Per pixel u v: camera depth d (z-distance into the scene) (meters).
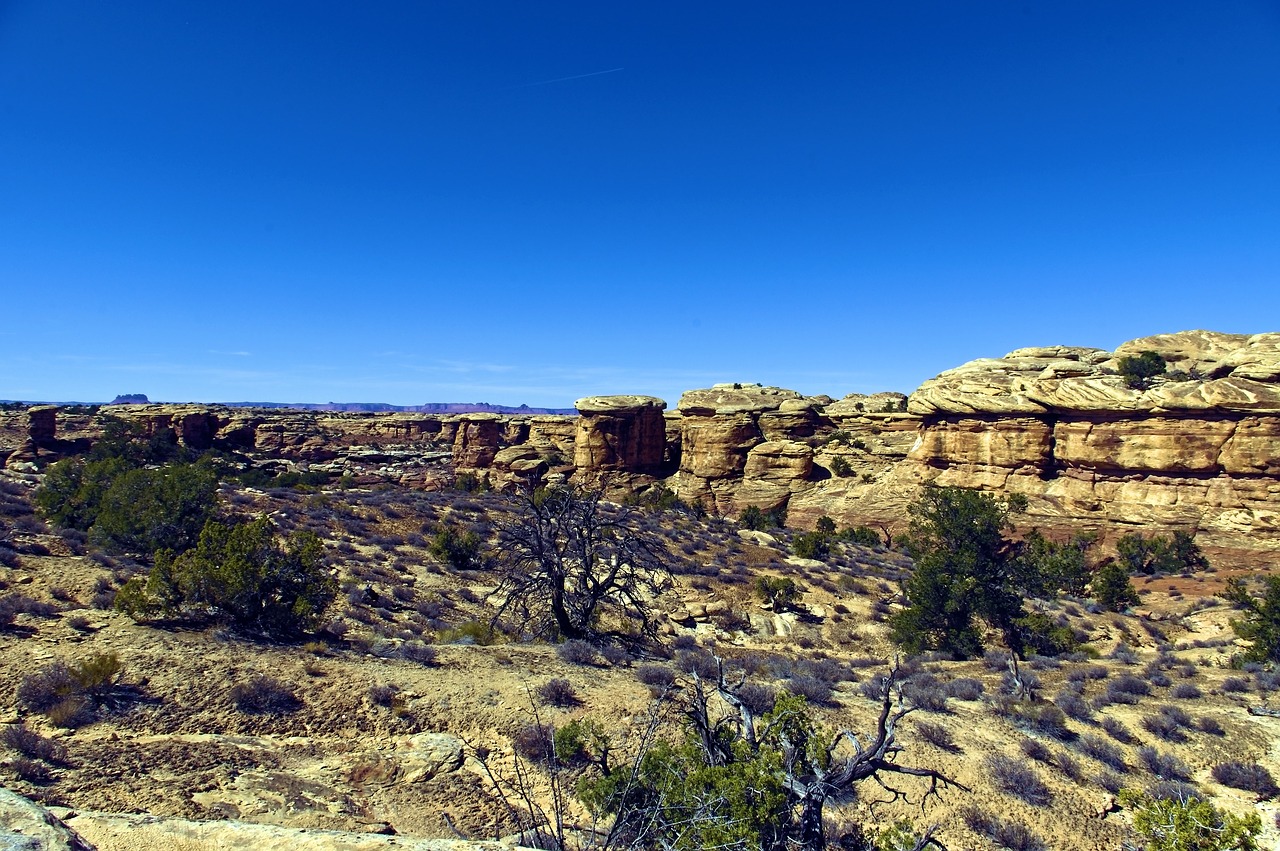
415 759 12.06
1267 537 49.88
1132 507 56.34
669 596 32.91
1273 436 51.03
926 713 17.36
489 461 111.75
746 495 78.94
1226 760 15.65
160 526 24.19
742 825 7.63
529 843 9.40
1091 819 13.11
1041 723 16.83
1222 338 67.25
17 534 23.56
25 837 5.35
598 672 18.41
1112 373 65.81
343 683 14.51
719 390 94.12
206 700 12.89
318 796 10.48
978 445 66.56
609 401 92.06
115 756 10.45
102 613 16.92
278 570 18.20
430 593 27.69
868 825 12.02
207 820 8.70
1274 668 24.02
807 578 39.16
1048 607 37.34
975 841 12.07
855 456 80.81
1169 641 34.22
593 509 27.00
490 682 16.02
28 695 11.70
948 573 29.45
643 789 9.04
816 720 15.41
